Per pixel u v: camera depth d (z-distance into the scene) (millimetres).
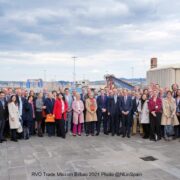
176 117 12289
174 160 8922
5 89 13328
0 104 11867
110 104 13562
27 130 12773
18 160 9008
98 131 13719
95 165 8359
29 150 10430
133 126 13680
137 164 8461
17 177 7320
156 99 12336
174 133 12656
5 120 12328
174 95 12820
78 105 13516
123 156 9430
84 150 10375
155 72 17797
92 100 13672
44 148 10766
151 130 12312
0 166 8352
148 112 12586
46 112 13352
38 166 8305
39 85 23250
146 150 10312
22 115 12688
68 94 14195
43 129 14062
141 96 13289
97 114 13703
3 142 12008
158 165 8359
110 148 10680
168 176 7340
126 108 13047
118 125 13562
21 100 12742
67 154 9766
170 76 15727
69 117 14133
